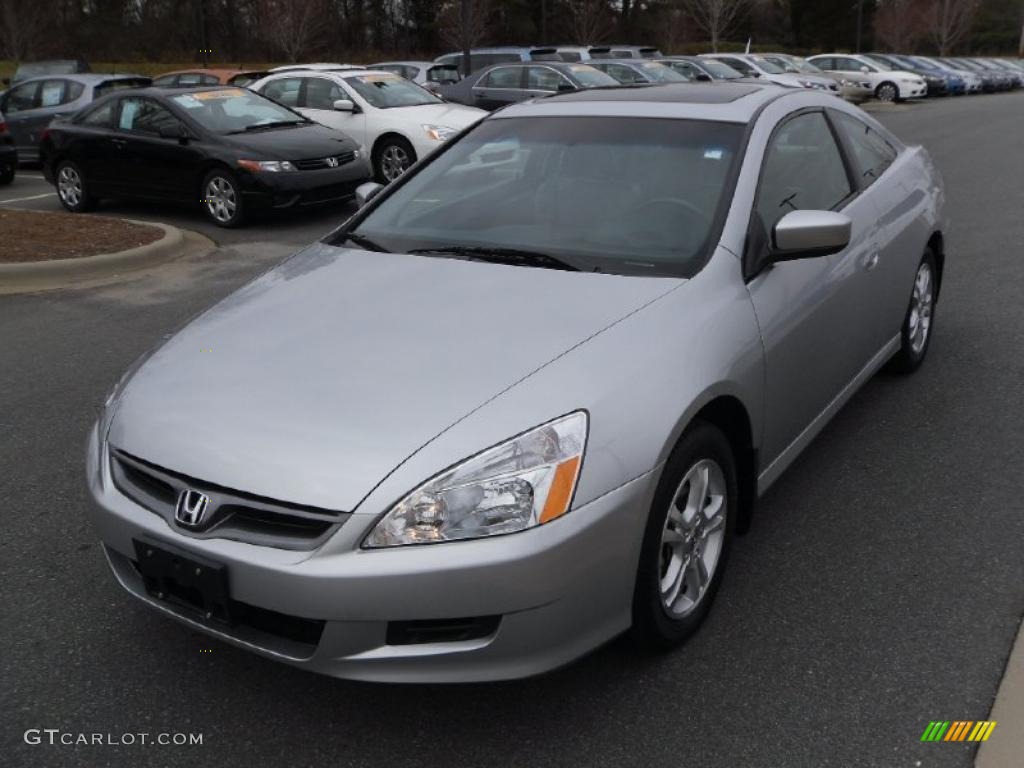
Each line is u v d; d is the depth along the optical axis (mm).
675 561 2982
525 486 2496
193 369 2998
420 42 52062
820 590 3375
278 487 2520
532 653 2537
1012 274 7438
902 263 4668
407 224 3930
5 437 4816
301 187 10633
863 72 31578
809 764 2580
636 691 2883
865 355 4422
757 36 68250
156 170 11094
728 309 3164
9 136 14125
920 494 4043
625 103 4129
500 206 3832
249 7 45438
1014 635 3090
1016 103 29172
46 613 3324
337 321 3133
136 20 46562
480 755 2652
